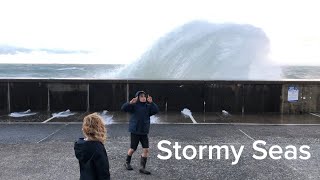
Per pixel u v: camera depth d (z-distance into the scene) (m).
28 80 12.02
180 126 9.63
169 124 9.90
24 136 8.38
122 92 12.02
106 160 3.40
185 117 11.00
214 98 12.04
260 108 12.11
